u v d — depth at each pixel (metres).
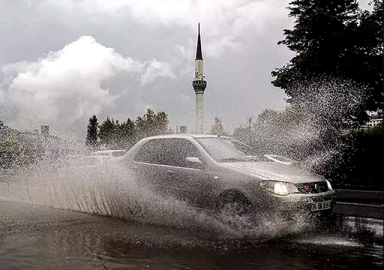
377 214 9.67
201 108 62.50
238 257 5.69
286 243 6.54
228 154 8.03
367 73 20.23
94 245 6.30
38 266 5.18
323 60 20.97
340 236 7.09
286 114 20.97
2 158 15.04
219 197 7.26
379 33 20.25
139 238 6.77
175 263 5.38
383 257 5.77
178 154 8.21
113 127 51.69
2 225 7.85
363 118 21.47
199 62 62.56
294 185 6.80
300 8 23.95
